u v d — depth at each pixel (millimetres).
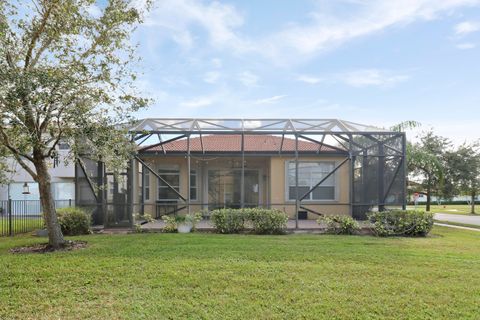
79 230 9797
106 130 7230
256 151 14188
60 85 6250
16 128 6668
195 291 4855
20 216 11852
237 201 15711
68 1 6656
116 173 9172
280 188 14547
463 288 5043
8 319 4004
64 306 4355
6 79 5809
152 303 4438
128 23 7344
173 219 10469
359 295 4746
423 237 9672
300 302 4488
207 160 15352
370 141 11609
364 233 10102
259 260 6512
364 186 11812
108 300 4539
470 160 23797
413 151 19906
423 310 4277
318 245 8000
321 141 12109
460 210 29484
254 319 4012
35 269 5848
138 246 7762
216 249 7445
